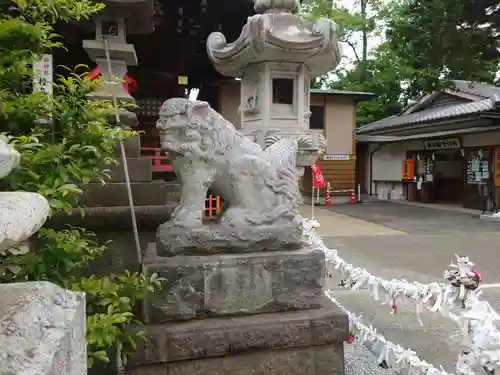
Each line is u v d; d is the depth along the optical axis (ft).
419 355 12.64
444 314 8.62
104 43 15.84
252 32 13.89
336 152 60.90
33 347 2.97
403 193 62.59
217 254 9.21
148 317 8.57
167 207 11.98
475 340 7.63
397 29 22.56
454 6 20.45
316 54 14.43
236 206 9.57
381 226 39.32
